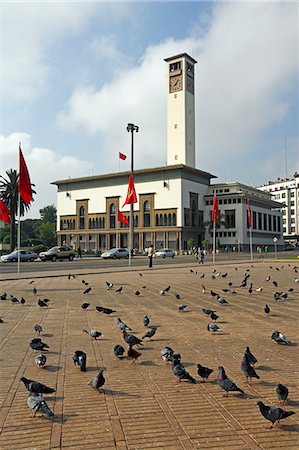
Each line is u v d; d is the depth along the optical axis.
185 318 11.47
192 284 21.14
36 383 5.29
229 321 11.03
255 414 5.05
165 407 5.27
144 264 41.62
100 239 94.62
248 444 4.28
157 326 10.38
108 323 10.77
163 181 86.06
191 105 93.94
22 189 27.02
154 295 16.58
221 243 89.00
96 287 19.70
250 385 6.09
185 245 84.56
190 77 93.81
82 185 98.31
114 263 44.19
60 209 101.94
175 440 4.37
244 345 8.45
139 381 6.29
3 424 4.79
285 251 96.19
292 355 7.71
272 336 8.39
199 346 8.38
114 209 92.81
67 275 26.58
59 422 4.83
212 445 4.26
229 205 88.50
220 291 17.91
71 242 99.12
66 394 5.74
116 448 4.20
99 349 8.19
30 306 13.64
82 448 4.21
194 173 89.00
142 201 88.56
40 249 67.25
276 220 106.69
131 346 7.44
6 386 6.06
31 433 4.56
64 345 8.48
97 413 5.09
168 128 92.62
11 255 48.94
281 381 6.26
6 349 8.14
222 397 5.61
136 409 5.20
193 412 5.11
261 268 34.75
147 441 4.35
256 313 12.28
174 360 6.33
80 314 12.12
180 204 83.44
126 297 15.97
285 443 4.30
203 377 6.23
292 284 21.03
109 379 6.38
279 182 144.38
